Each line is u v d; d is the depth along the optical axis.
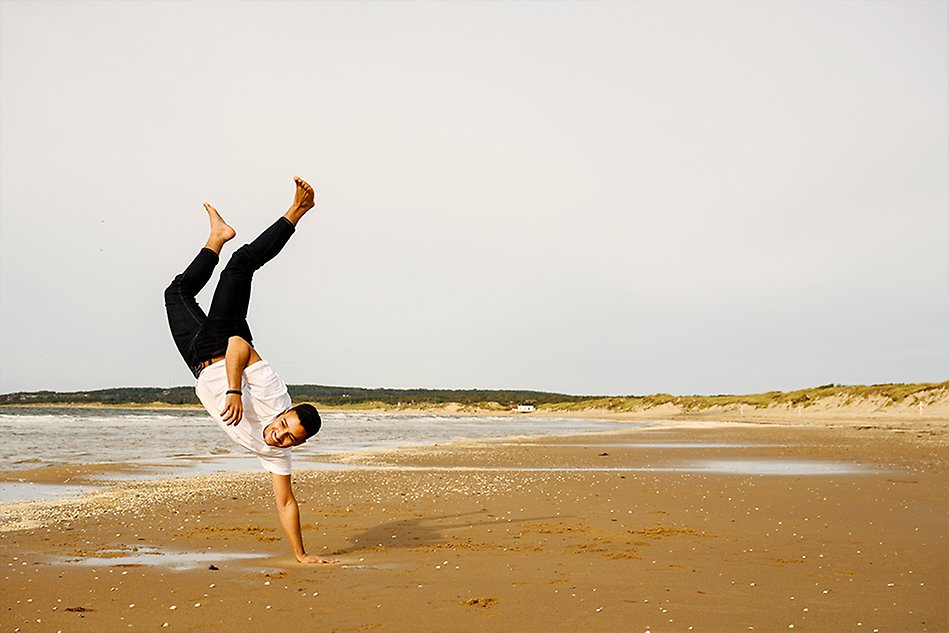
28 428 41.84
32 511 9.77
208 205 6.27
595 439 34.38
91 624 4.57
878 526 8.54
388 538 7.84
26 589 5.44
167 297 6.14
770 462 18.80
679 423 64.62
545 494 11.86
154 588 5.46
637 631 4.45
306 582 5.65
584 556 6.76
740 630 4.47
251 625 4.54
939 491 11.98
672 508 10.16
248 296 6.02
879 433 36.91
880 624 4.60
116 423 52.50
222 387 5.99
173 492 12.12
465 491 12.32
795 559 6.61
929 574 5.99
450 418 93.06
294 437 6.13
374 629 4.46
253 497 11.45
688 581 5.71
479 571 6.07
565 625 4.55
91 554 6.86
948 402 60.38
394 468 17.50
